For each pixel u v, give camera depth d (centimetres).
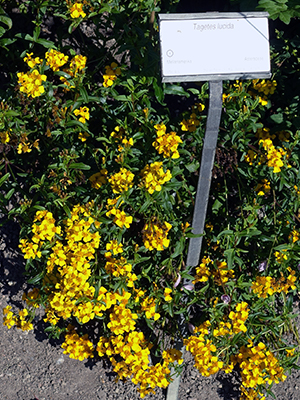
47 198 75
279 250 80
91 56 87
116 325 76
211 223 92
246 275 87
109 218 77
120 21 80
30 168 90
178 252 74
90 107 83
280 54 92
